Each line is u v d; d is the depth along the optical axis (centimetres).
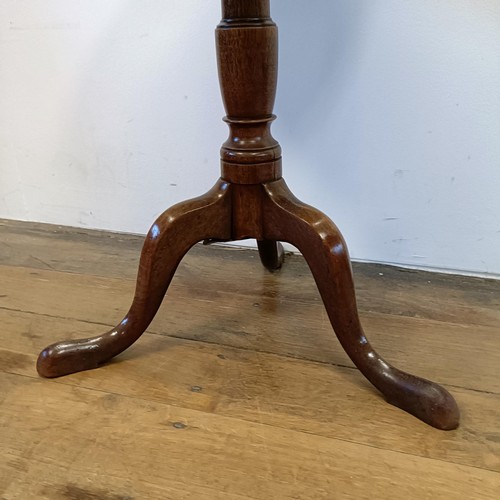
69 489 60
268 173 75
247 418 70
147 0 109
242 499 58
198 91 113
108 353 80
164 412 71
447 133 100
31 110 126
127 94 118
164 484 60
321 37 100
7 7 118
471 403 72
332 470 62
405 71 98
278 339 87
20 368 81
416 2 93
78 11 114
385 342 85
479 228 104
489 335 87
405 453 64
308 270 111
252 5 69
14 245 125
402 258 111
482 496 58
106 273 111
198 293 102
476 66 94
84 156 127
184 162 120
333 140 107
